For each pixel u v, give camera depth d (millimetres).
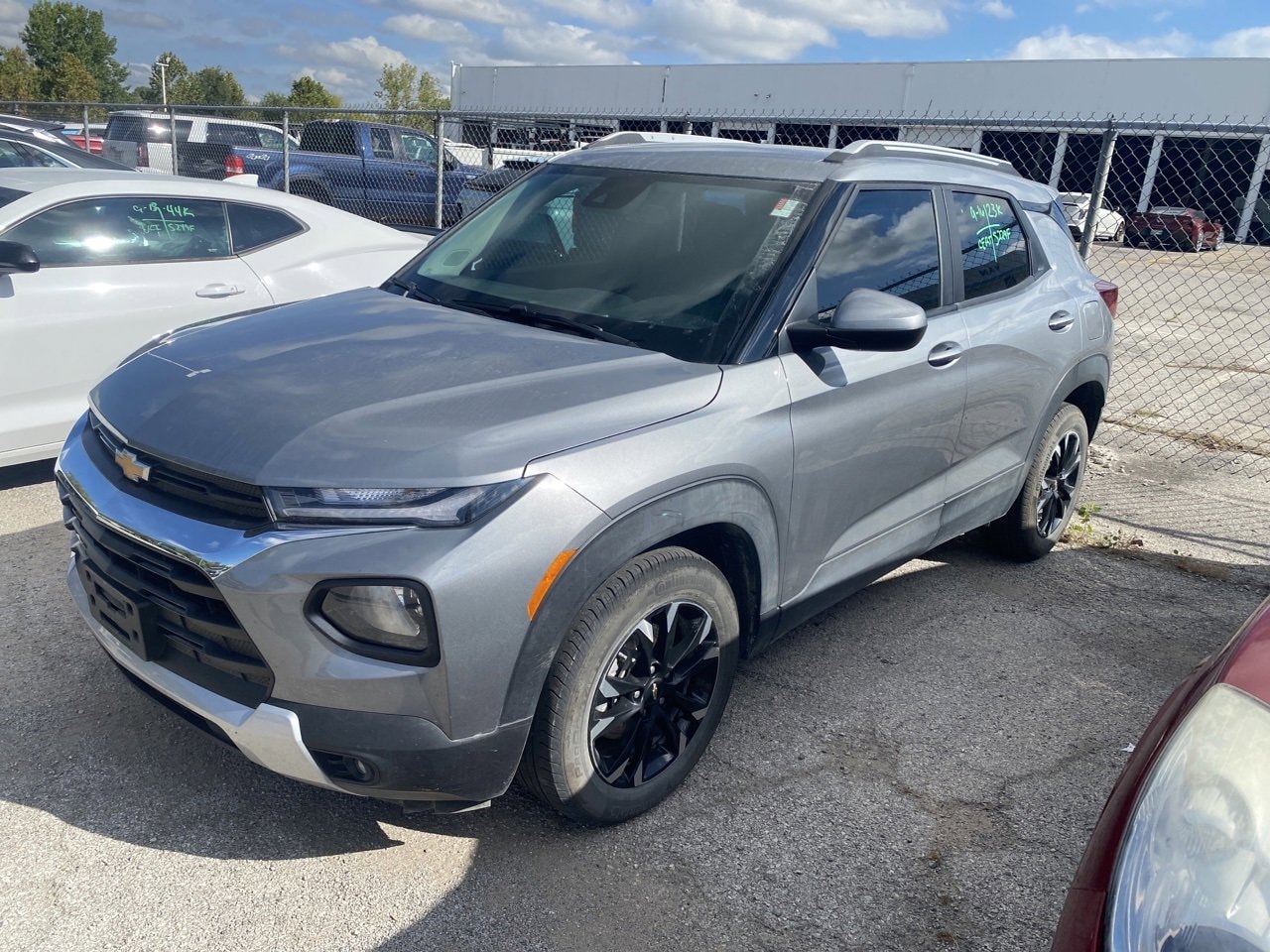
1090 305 4762
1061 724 3572
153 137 15008
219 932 2396
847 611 4391
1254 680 1776
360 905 2510
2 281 4820
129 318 5180
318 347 2943
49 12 108875
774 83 34844
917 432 3586
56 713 3217
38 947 2314
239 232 5758
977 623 4348
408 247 6551
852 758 3279
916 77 32656
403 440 2393
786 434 2977
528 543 2340
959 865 2811
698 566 2787
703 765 3184
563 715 2537
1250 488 6531
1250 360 11422
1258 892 1444
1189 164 28125
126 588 2568
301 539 2270
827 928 2545
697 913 2564
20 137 11352
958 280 3910
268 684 2352
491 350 2914
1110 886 1597
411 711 2299
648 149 3955
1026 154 31609
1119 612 4559
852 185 3455
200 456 2443
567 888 2619
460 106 41719
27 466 5625
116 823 2742
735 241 3299
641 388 2738
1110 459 7012
